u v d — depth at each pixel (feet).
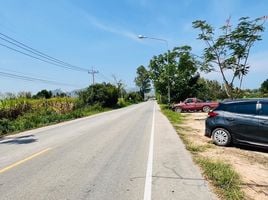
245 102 34.60
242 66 64.18
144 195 19.01
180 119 76.33
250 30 61.11
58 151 33.91
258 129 32.73
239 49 62.44
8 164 27.91
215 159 28.76
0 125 60.70
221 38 63.46
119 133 49.60
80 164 27.25
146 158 29.48
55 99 119.75
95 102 177.06
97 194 19.33
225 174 22.89
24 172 24.81
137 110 138.51
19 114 88.79
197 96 146.92
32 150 35.19
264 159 29.14
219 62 65.82
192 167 25.71
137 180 22.15
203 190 19.76
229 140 35.19
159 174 23.66
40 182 21.95
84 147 36.27
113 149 34.65
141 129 55.11
